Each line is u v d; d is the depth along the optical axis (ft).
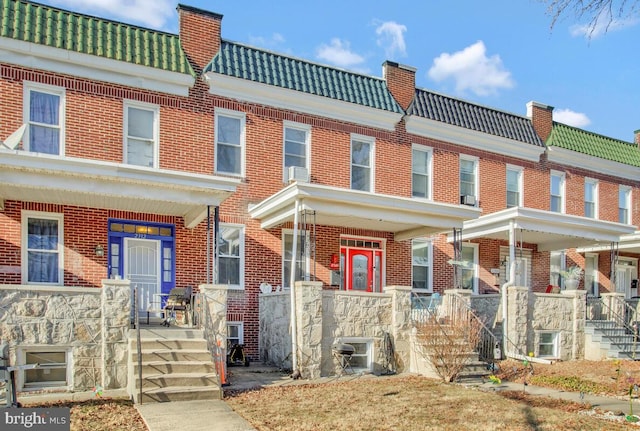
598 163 80.28
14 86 45.37
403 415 31.71
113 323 37.11
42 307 35.81
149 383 34.17
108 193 39.99
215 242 43.98
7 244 44.11
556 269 75.97
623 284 83.76
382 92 63.00
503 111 72.64
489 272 69.41
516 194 72.95
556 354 58.13
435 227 56.95
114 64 48.96
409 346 47.96
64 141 46.83
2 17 45.50
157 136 50.78
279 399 35.24
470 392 39.01
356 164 61.11
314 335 44.09
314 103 58.44
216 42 54.70
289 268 56.44
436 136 66.49
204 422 29.09
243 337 52.37
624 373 47.29
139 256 49.62
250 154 55.01
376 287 61.41
